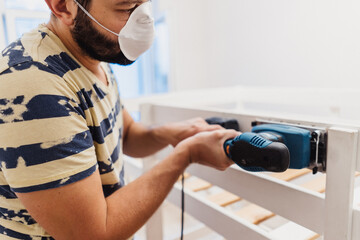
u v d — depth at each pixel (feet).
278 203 2.02
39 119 1.47
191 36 9.02
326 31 5.87
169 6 8.54
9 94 1.48
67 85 1.68
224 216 2.39
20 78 1.50
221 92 5.50
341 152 1.59
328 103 4.64
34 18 5.27
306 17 6.19
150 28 2.00
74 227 1.57
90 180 1.61
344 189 1.60
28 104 1.47
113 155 2.14
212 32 8.71
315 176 2.49
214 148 1.96
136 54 2.06
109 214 1.71
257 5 7.21
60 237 1.59
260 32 7.25
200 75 9.34
